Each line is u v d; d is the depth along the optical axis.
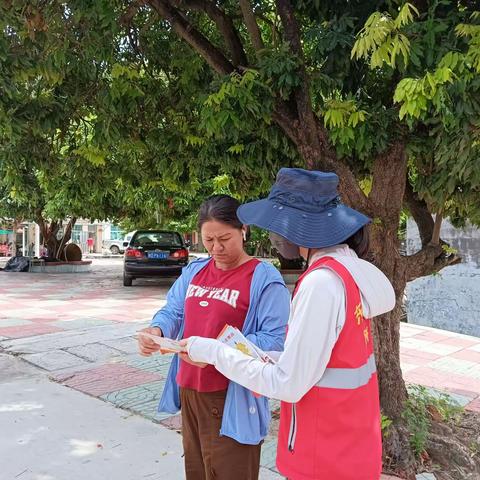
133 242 14.50
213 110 3.31
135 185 6.01
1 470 3.28
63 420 4.14
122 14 4.19
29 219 18.80
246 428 2.09
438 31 2.75
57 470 3.30
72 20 3.99
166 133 4.79
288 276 13.27
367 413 1.65
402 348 7.44
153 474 3.27
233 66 3.95
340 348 1.60
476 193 3.27
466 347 7.60
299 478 1.64
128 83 4.33
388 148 3.46
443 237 9.33
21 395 4.73
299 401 1.65
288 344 1.58
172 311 2.39
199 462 2.31
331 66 3.25
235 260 2.23
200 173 5.14
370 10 3.24
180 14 4.16
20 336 7.25
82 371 5.54
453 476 3.40
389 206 3.66
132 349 6.53
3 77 3.72
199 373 2.16
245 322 2.13
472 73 2.50
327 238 1.67
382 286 1.74
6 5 3.64
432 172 3.44
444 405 4.36
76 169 5.68
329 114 3.04
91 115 5.66
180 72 4.91
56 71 4.10
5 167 5.35
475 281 8.98
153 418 4.21
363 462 1.61
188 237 29.23
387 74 3.21
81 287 14.18
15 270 19.50
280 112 3.54
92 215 15.09
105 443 3.72
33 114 4.38
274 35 4.29
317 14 3.53
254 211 1.80
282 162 4.17
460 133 2.57
